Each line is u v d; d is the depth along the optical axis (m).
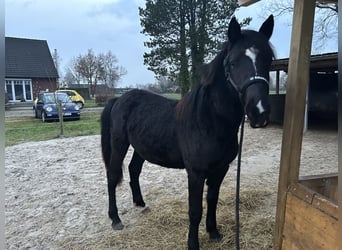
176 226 2.70
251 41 1.73
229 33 1.79
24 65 25.53
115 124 2.85
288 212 1.70
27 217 3.04
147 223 2.78
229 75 1.79
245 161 5.06
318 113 10.05
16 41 26.64
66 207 3.28
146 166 4.89
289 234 1.69
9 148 6.57
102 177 4.34
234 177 4.14
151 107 2.58
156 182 4.03
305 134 7.67
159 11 14.57
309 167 4.63
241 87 1.69
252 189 3.53
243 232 2.55
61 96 12.17
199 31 14.43
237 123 1.98
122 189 3.81
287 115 1.71
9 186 4.00
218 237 2.49
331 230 1.35
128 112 2.77
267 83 1.65
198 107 2.04
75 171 4.68
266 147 6.21
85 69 25.41
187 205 3.11
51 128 9.52
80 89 24.36
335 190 1.88
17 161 5.37
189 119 2.10
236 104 1.90
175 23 14.76
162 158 2.45
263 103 1.57
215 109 1.93
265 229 2.57
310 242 1.51
